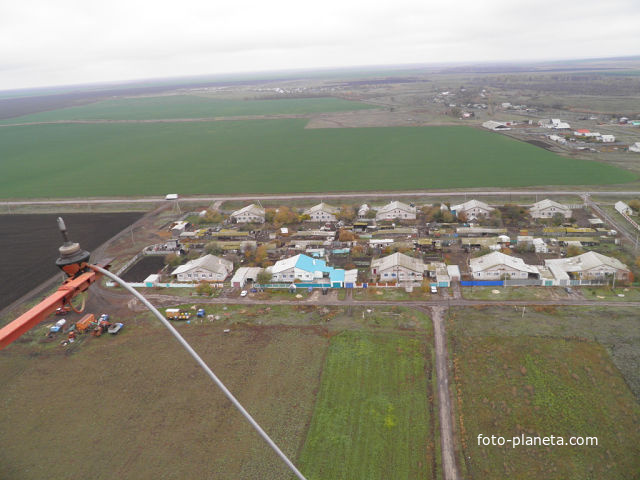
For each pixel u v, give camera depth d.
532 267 70.88
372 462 36.50
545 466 35.81
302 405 43.06
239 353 51.94
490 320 57.06
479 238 84.19
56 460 37.84
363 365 48.78
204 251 85.62
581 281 65.56
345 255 81.88
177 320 60.53
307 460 36.88
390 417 41.22
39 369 50.09
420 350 51.09
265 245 84.62
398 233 92.00
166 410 43.19
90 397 45.38
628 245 80.06
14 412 43.47
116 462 37.47
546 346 50.78
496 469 35.72
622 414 40.62
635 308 58.44
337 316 59.91
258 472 35.97
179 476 35.94
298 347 52.66
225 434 39.97
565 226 91.00
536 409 41.66
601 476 34.78
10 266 81.56
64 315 62.47
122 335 56.81
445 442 38.38
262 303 64.69
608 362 47.53
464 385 45.09
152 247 87.62
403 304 62.59
